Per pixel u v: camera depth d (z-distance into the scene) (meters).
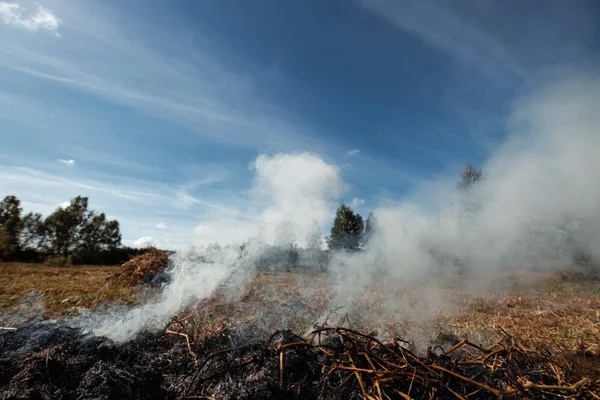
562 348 3.08
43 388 1.92
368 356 2.19
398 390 1.98
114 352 2.49
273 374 2.19
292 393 2.10
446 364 2.24
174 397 2.13
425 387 1.95
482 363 2.25
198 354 2.57
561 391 1.98
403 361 2.15
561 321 4.23
